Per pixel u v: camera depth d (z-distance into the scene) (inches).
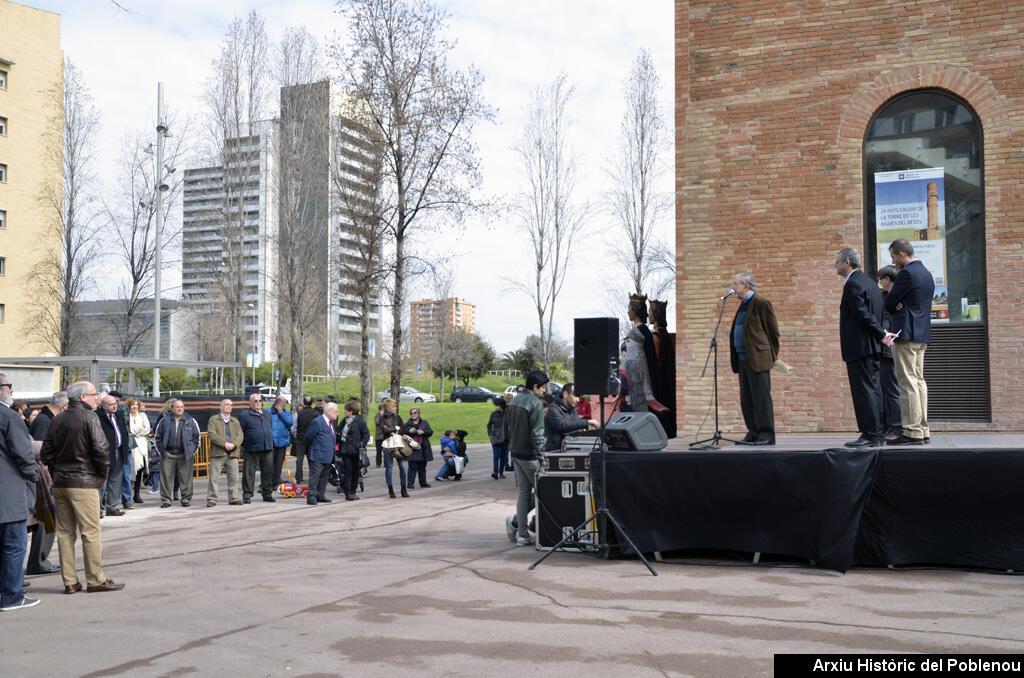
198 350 2300.7
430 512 508.4
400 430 639.8
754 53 508.7
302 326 1397.6
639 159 1576.0
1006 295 456.4
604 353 320.8
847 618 226.2
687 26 526.0
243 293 1491.1
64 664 198.7
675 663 188.4
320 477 596.1
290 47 1412.4
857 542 298.2
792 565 305.3
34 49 1727.4
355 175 1061.1
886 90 482.6
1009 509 283.4
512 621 229.5
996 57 464.1
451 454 767.7
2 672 193.2
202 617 242.7
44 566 336.2
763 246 500.7
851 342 324.8
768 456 306.2
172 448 599.5
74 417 293.0
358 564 327.6
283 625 230.8
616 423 339.3
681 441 439.8
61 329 1565.0
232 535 427.2
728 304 505.7
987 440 347.9
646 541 319.6
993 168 462.0
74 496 289.1
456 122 974.4
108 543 414.0
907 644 199.8
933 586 267.6
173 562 347.6
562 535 345.1
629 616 233.0
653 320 557.9
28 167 1711.4
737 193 508.1
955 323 471.2
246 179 1470.2
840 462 297.4
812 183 493.0
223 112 1456.7
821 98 493.7
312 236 1381.6
